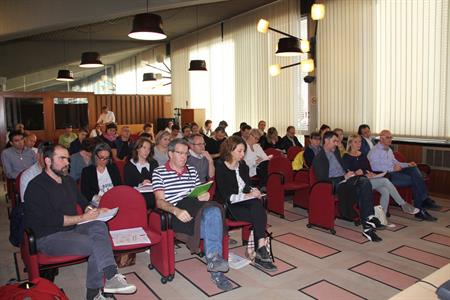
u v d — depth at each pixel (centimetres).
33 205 274
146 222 329
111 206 316
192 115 1090
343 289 310
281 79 848
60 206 285
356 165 504
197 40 1139
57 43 1222
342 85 720
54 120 1030
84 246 272
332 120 744
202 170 446
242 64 958
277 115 867
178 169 339
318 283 321
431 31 589
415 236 433
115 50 1273
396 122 643
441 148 584
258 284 320
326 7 736
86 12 700
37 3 708
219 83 1057
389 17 639
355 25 688
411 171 511
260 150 584
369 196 430
